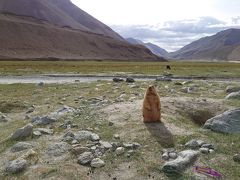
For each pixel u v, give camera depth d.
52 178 10.19
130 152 11.48
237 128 13.23
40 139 13.41
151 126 13.58
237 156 10.80
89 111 16.89
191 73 53.88
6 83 37.78
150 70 65.69
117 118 15.02
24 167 10.98
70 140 12.95
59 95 24.38
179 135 12.68
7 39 190.12
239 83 31.80
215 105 17.03
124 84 29.94
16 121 17.14
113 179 10.01
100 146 12.11
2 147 12.95
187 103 17.11
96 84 31.19
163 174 10.10
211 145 11.72
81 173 10.41
